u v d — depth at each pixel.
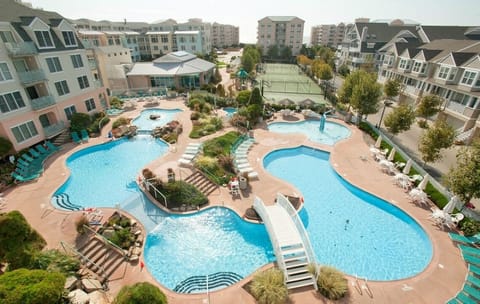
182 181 19.75
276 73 80.06
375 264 14.48
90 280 12.38
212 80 58.72
